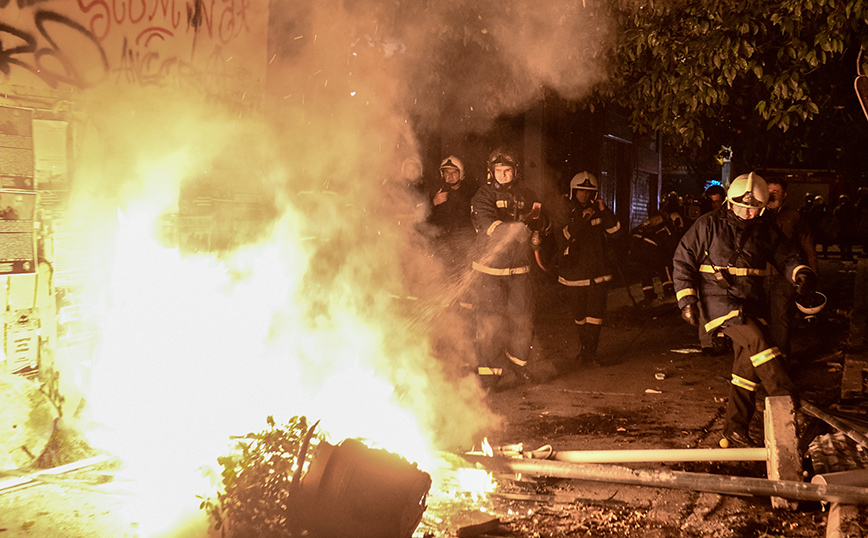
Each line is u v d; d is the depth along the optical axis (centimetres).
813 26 924
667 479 432
